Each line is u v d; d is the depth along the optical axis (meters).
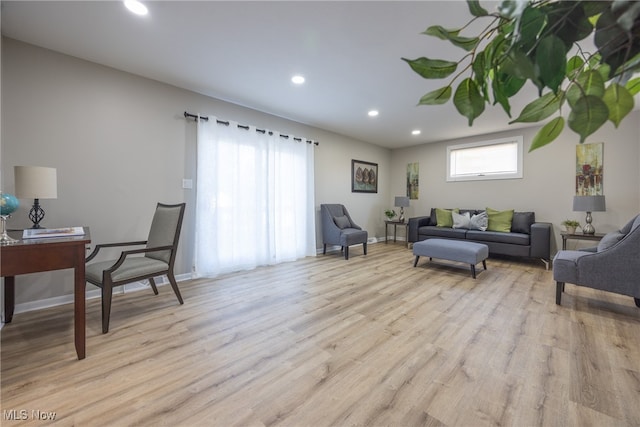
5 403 1.32
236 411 1.29
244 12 1.98
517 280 3.31
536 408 1.30
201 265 3.35
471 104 0.49
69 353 1.74
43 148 2.43
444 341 1.91
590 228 3.78
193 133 3.35
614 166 3.95
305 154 4.55
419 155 6.11
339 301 2.63
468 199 5.38
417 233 5.27
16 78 2.31
